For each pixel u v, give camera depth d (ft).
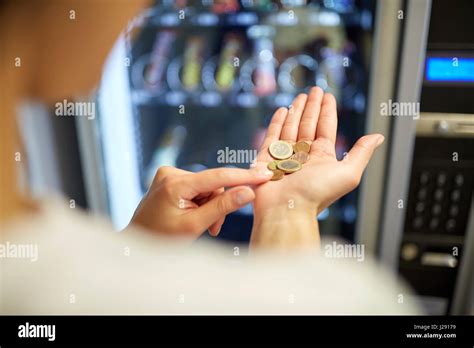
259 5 4.50
